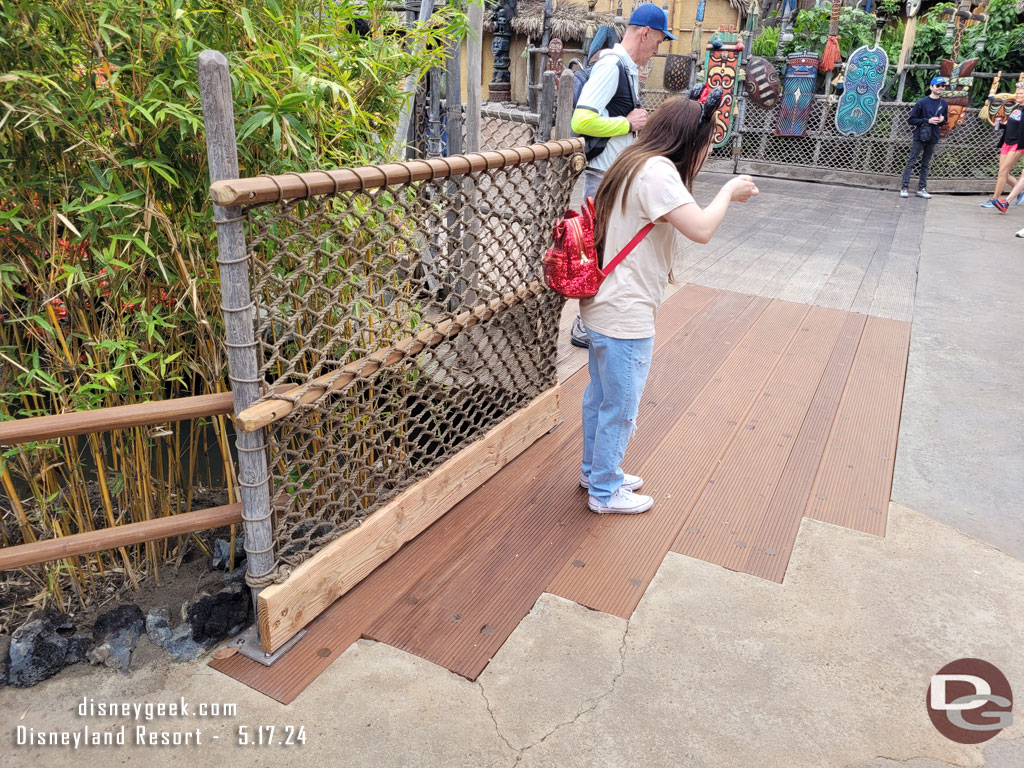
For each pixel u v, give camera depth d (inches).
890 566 107.9
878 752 78.2
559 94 155.7
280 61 78.4
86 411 76.1
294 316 80.3
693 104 95.8
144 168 74.0
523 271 121.0
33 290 81.4
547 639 91.8
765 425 147.7
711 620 96.1
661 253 100.6
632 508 116.9
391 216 89.8
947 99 398.9
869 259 272.2
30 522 98.3
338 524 99.2
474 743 77.3
